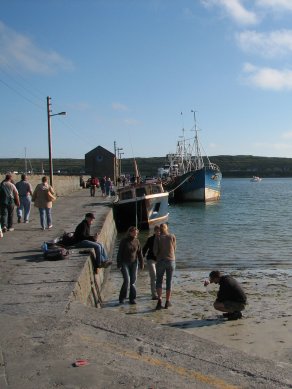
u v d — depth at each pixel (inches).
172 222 1456.7
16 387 194.5
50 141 1545.3
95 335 257.8
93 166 4188.0
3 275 400.5
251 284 566.3
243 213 1770.4
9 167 6815.9
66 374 207.3
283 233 1123.9
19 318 285.7
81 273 402.9
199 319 418.0
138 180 1902.1
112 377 205.0
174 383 200.2
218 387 197.6
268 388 197.5
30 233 669.3
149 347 241.1
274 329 388.2
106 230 869.8
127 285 473.4
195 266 698.8
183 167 3115.2
